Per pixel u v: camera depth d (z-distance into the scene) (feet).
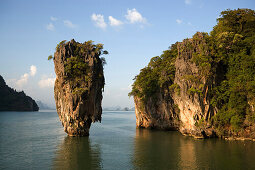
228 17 160.25
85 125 174.29
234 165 88.12
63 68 168.25
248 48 147.13
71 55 173.78
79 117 168.76
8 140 155.33
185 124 160.76
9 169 87.71
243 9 157.17
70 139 158.81
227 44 149.59
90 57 175.52
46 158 104.47
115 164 93.76
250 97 134.00
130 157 104.83
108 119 433.48
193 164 91.09
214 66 145.69
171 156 104.73
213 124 145.69
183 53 154.92
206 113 144.97
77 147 129.70
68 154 112.06
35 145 136.26
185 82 149.18
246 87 134.72
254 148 114.01
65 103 171.83
